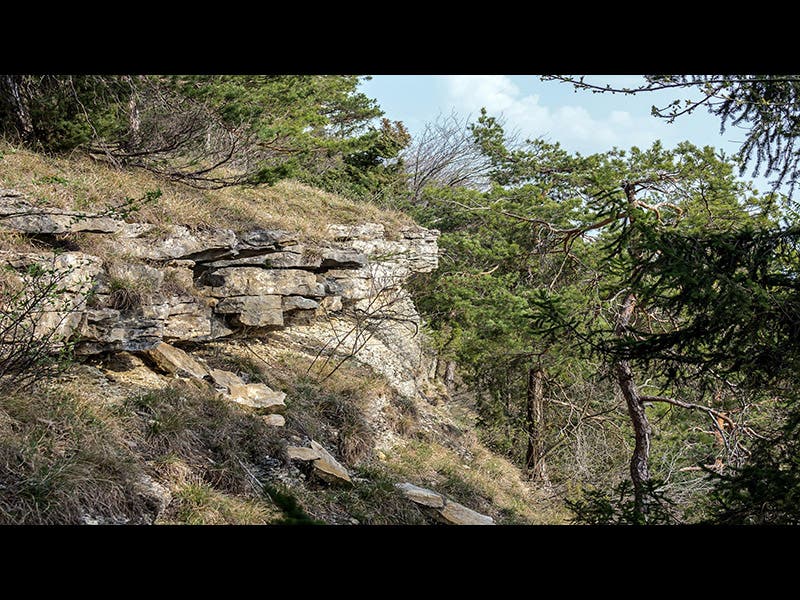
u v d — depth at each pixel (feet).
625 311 46.37
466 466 38.58
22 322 20.56
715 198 48.98
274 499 8.80
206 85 33.04
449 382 76.13
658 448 57.47
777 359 16.75
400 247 47.83
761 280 17.03
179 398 25.30
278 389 32.01
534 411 58.23
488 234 59.82
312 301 36.27
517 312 48.62
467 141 93.09
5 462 16.69
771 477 17.01
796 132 16.24
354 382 36.47
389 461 33.09
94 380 24.35
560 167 60.49
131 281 26.23
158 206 30.17
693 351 18.01
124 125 33.83
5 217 23.26
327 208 45.78
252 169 42.29
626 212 19.90
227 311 32.30
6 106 30.81
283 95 37.58
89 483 17.71
